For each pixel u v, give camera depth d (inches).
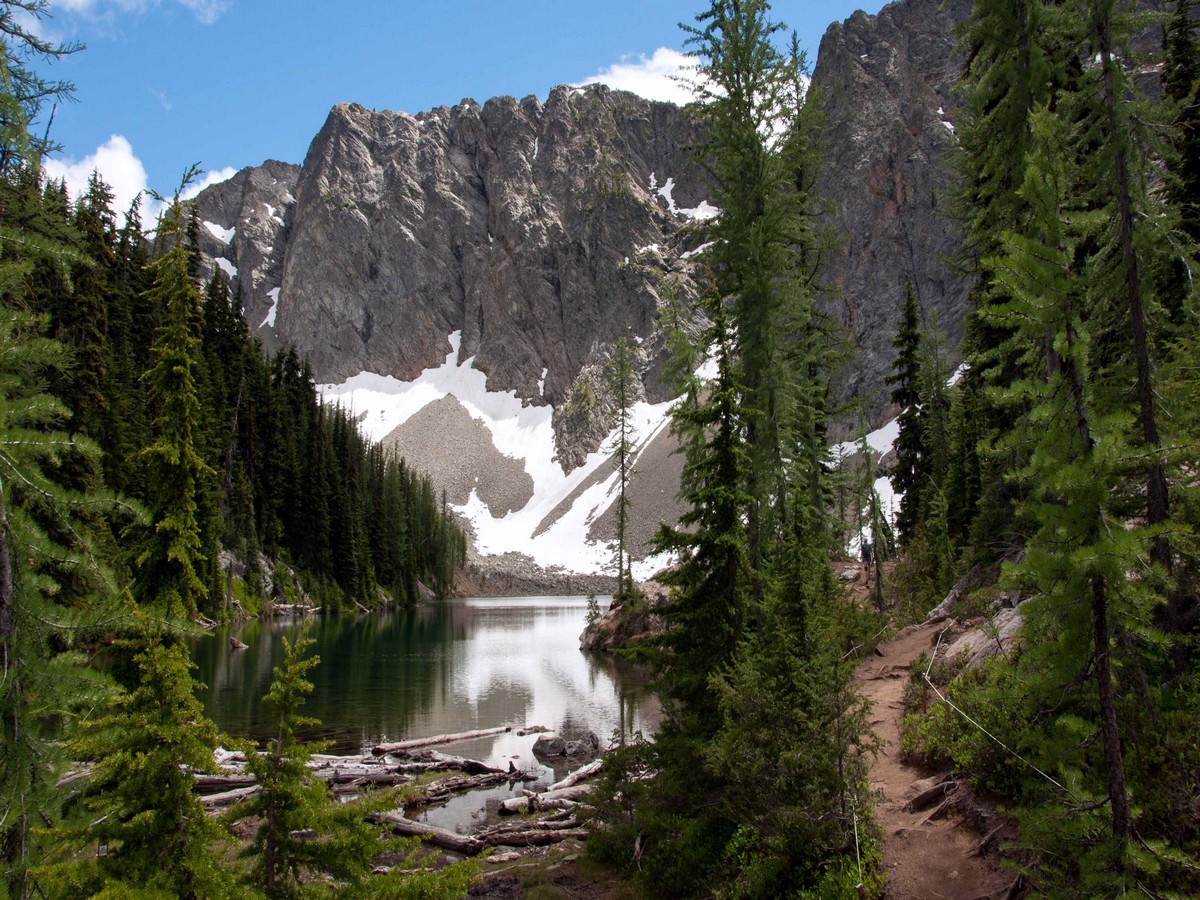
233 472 2586.1
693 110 807.7
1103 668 242.1
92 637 265.4
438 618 3065.9
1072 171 392.2
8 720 232.2
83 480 825.5
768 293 771.4
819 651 387.2
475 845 566.9
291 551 2878.9
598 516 5949.8
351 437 3801.7
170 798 254.2
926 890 323.0
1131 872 231.3
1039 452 259.3
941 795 386.3
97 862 239.3
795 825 363.3
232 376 2659.9
